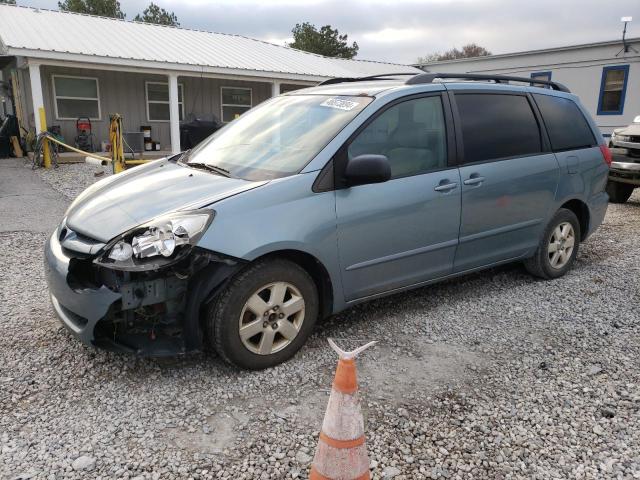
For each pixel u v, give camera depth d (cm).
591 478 250
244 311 322
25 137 1570
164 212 316
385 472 252
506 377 337
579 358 362
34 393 309
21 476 242
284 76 1691
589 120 542
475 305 452
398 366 349
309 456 261
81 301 305
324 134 367
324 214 342
